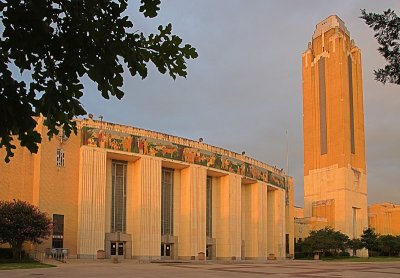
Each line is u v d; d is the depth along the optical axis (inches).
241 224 3336.6
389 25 475.2
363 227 5128.0
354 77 5329.7
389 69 493.0
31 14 197.6
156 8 217.2
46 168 2440.9
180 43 231.9
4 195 2396.7
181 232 2994.6
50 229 2202.3
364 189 5241.1
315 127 5255.9
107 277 1318.9
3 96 211.0
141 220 2701.8
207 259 3102.9
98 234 2508.6
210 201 3277.6
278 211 3850.9
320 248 4220.0
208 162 3117.6
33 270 1590.8
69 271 1562.5
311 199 5187.0
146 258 2679.6
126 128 2743.6
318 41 5388.8
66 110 227.8
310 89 5364.2
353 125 5216.5
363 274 1665.8
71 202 2501.2
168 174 3046.3
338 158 4982.8
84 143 2554.1
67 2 206.2
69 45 208.4
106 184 2704.2
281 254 3794.3
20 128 216.8
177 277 1368.1
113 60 214.4
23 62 209.6
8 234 2015.3
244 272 1686.8
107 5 214.7
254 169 3521.2
